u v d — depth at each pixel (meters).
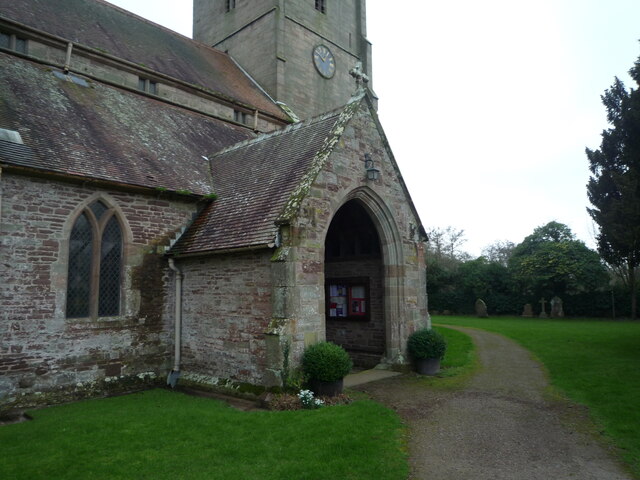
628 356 13.82
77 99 13.41
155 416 8.13
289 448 6.43
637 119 14.97
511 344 17.83
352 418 7.74
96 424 7.61
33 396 9.26
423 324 12.98
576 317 30.66
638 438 6.91
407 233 12.73
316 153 10.81
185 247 11.27
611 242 16.53
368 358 13.63
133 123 14.09
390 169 12.38
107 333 10.52
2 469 5.77
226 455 6.21
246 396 9.54
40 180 9.66
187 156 14.15
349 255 14.60
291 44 25.22
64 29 16.33
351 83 29.00
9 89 11.77
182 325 11.57
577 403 9.06
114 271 10.94
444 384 10.96
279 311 9.30
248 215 10.73
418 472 5.87
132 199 11.18
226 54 27.08
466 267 36.88
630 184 14.72
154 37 21.33
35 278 9.48
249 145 14.07
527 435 7.28
